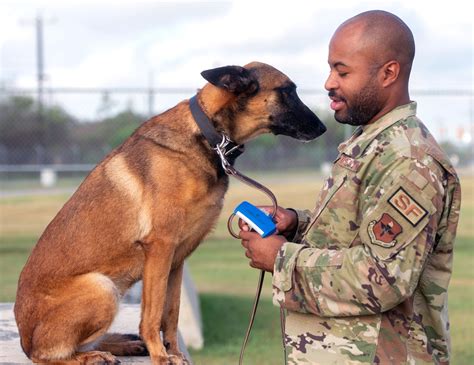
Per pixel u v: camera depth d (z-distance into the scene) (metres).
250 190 17.95
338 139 21.23
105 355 3.61
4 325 4.39
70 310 3.59
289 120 3.90
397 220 2.68
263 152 21.61
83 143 21.84
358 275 2.68
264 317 7.80
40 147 21.80
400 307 2.88
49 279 3.69
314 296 2.80
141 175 3.73
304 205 15.20
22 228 14.00
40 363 3.63
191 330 6.61
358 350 2.82
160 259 3.66
